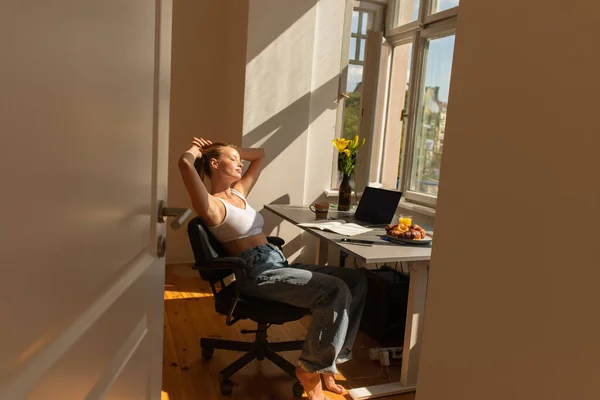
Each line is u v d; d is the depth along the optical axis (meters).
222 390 2.26
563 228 0.91
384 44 3.86
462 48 1.15
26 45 0.53
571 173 0.89
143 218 1.04
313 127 3.79
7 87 0.50
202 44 3.97
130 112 0.90
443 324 1.23
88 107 0.71
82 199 0.71
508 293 1.03
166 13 1.13
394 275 3.03
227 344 2.52
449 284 1.21
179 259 4.20
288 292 2.16
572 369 0.89
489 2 1.07
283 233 3.81
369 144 3.91
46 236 0.61
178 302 3.37
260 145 3.66
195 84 4.00
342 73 3.81
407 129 3.64
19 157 0.54
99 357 0.83
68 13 0.62
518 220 1.01
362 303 2.31
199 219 2.22
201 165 2.44
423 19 3.43
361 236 2.51
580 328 0.87
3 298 0.52
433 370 1.27
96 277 0.78
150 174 1.07
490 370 1.08
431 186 3.48
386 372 2.56
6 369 0.54
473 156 1.12
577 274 0.88
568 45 0.90
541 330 0.96
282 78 3.64
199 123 4.05
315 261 3.95
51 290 0.63
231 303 2.21
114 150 0.83
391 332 2.91
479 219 1.11
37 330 0.60
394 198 2.91
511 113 1.02
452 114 1.19
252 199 3.70
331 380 2.32
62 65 0.62
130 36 0.87
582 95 0.87
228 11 3.97
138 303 1.04
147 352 1.15
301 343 2.53
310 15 3.64
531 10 0.97
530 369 0.98
